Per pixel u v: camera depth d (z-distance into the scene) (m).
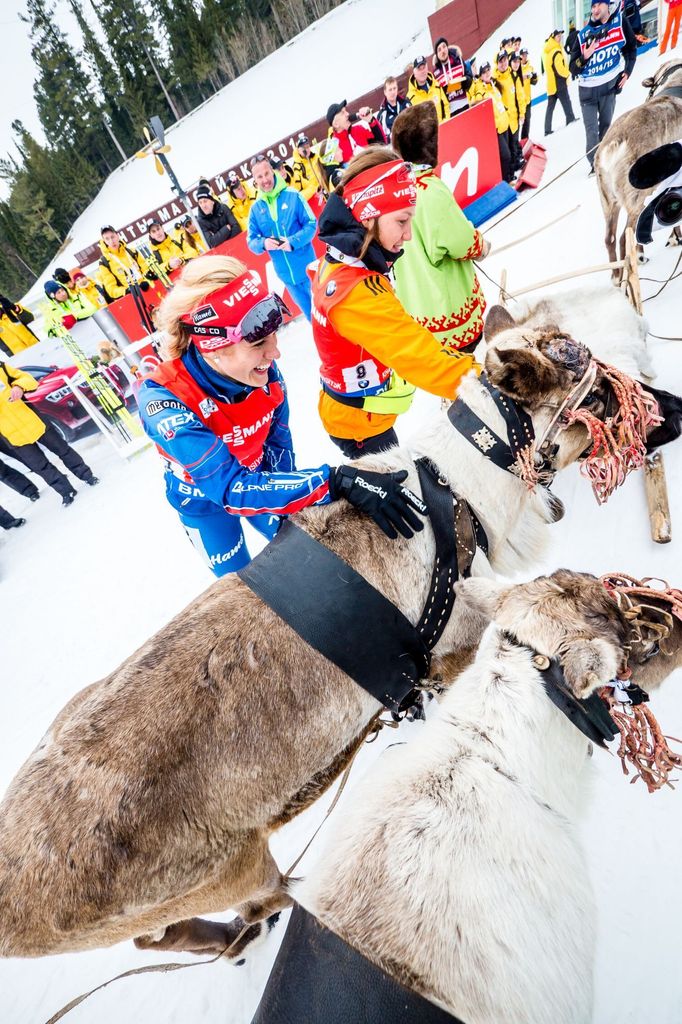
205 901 1.51
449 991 0.97
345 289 1.74
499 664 1.26
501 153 7.67
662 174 2.65
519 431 1.56
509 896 1.05
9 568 5.14
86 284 7.32
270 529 2.23
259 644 1.42
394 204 1.64
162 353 1.58
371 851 1.13
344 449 2.63
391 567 1.51
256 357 1.50
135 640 3.72
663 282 3.60
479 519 1.64
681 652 1.40
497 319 1.92
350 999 0.96
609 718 1.17
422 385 1.75
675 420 1.85
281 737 1.40
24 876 1.25
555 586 1.28
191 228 7.50
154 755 1.31
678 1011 1.43
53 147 50.75
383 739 2.48
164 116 47.22
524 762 1.17
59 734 1.43
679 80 3.85
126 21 44.66
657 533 2.29
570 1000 1.02
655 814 1.74
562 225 5.39
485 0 14.70
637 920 1.58
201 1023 1.96
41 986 2.25
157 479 5.52
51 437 5.63
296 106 27.12
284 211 5.21
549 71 8.32
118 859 1.25
